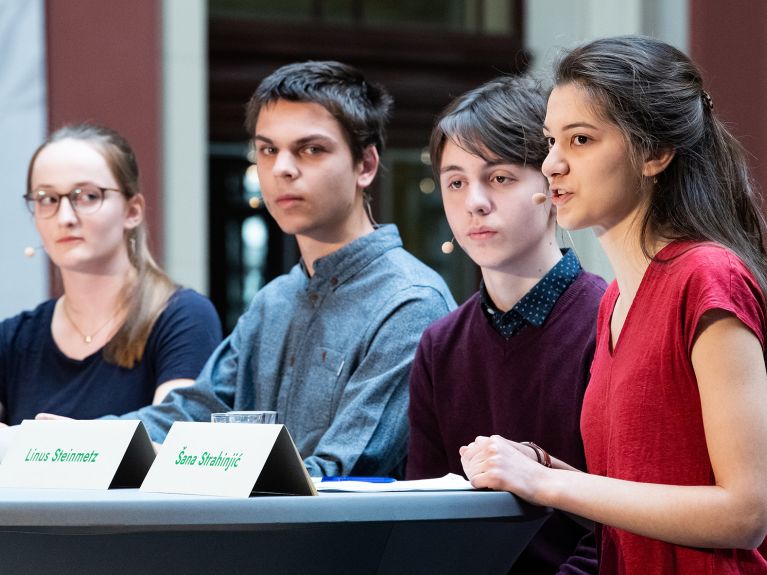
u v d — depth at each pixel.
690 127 4.28
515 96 5.42
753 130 14.20
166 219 13.55
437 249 15.86
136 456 4.34
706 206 4.27
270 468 4.01
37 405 7.29
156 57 13.34
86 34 13.12
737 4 14.22
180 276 13.60
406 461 6.02
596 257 13.40
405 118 16.08
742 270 4.09
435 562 4.49
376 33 16.12
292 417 6.22
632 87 4.23
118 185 7.29
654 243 4.30
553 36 16.06
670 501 3.99
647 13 15.07
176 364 7.08
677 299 4.11
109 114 13.20
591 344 5.22
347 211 6.40
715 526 3.92
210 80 15.52
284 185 6.28
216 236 15.43
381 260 6.32
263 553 4.14
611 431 4.29
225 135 15.57
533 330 5.36
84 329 7.33
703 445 4.08
